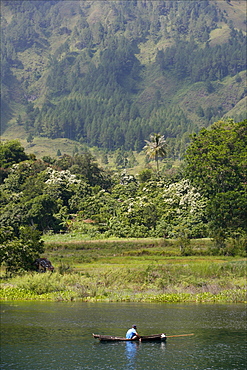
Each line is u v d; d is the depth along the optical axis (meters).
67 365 41.44
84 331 52.81
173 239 154.00
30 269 93.81
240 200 162.12
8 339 49.53
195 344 47.75
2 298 74.12
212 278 83.88
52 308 65.88
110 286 80.88
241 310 64.00
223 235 135.12
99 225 174.38
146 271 85.38
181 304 69.06
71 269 93.44
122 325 55.50
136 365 41.53
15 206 174.88
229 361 42.56
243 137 196.12
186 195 182.75
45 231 174.50
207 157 179.50
